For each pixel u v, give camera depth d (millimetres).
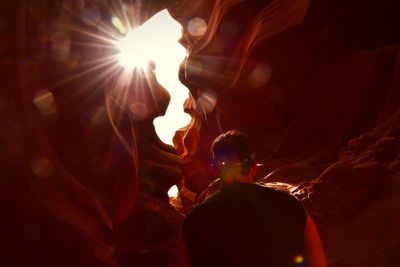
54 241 2635
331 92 8125
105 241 3057
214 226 1489
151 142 5797
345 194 3953
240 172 1604
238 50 8555
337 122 7824
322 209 3951
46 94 2922
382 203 3762
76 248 2721
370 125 7574
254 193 1531
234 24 8453
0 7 2691
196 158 8766
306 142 7941
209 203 1539
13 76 2701
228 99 8641
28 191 2619
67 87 3129
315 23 8844
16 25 2738
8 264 2451
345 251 3373
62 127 3025
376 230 3430
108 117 3693
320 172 6168
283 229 1472
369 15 9477
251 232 1467
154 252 4141
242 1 8211
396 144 4656
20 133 2668
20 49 2754
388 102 7406
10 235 2498
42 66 2920
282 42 8367
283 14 8164
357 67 8156
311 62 8406
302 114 8188
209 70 8797
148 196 4832
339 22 9203
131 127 4516
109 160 3568
